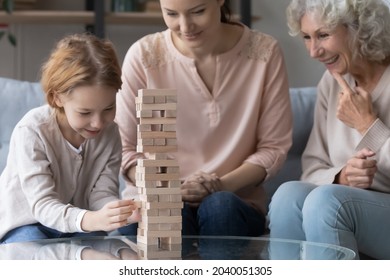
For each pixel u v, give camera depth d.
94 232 2.23
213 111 2.44
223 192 2.24
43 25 4.59
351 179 2.16
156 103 1.82
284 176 2.74
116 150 2.29
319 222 2.02
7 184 2.20
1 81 2.80
